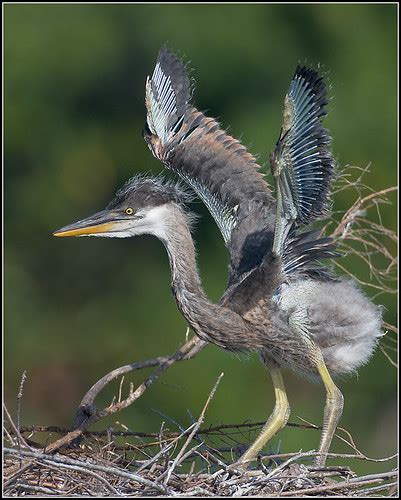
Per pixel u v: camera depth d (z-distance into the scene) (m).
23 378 8.40
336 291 9.26
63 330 18.16
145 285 18.42
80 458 8.77
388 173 17.05
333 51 18.81
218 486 8.37
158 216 9.31
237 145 10.00
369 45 18.78
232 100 18.44
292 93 8.53
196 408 16.06
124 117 19.25
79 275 18.58
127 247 18.66
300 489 8.35
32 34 19.06
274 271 9.05
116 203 9.39
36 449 8.59
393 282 14.65
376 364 16.02
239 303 9.23
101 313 18.30
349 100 17.81
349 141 17.31
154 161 18.97
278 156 8.24
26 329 18.02
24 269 18.52
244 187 9.81
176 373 16.25
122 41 19.11
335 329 9.27
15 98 18.97
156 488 8.11
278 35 18.91
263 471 8.49
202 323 9.22
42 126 19.08
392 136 17.42
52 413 17.48
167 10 18.81
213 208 9.79
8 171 19.00
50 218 18.84
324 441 9.11
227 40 18.62
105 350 17.98
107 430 9.02
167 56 10.02
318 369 9.27
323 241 9.05
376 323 9.38
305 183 8.73
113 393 16.30
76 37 19.11
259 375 16.38
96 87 19.20
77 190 19.06
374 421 16.16
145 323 18.08
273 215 9.66
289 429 15.41
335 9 19.02
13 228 18.78
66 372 17.81
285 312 9.17
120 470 8.17
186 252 9.29
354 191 15.41
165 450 8.38
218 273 17.45
